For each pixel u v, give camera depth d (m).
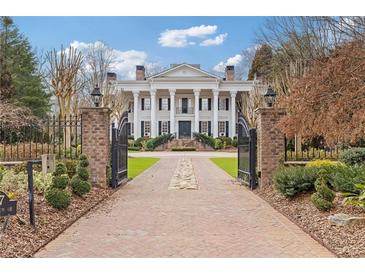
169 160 27.31
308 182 8.91
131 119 52.38
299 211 7.97
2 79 31.41
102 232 6.61
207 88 49.44
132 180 14.66
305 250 5.57
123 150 13.52
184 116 51.34
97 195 10.34
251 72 50.31
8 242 5.57
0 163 12.07
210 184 13.44
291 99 8.65
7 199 5.76
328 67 7.54
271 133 11.68
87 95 36.00
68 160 11.80
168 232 6.62
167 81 49.41
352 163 12.08
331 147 13.24
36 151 14.44
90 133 11.84
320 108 7.87
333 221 6.60
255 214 8.13
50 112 40.28
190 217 7.85
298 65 21.50
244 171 13.17
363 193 7.10
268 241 6.05
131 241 6.06
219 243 5.95
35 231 6.24
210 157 31.69
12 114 17.64
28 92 38.03
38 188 8.84
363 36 7.80
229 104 51.75
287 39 26.72
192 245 5.85
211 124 51.50
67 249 5.65
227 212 8.36
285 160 11.75
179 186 12.83
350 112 7.32
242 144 13.54
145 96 52.00
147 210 8.59
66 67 19.86
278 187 9.38
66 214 7.67
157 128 51.62
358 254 5.20
